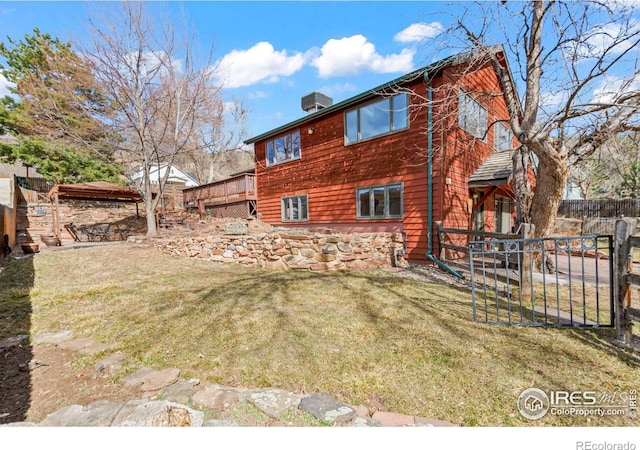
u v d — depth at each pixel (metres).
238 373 2.48
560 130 5.32
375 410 2.05
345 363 2.62
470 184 8.43
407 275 6.24
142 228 14.88
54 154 14.99
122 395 2.22
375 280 5.61
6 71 14.57
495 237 6.13
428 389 2.26
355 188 9.57
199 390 2.24
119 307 4.12
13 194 11.84
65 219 14.05
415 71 7.63
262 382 2.36
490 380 2.36
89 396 2.23
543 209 5.68
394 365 2.58
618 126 5.14
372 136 9.04
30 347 3.02
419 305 4.19
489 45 6.04
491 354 2.77
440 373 2.46
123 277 5.87
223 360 2.69
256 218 13.86
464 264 6.42
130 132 12.11
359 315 3.76
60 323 3.62
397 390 2.25
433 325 3.46
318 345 2.95
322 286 5.11
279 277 5.75
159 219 15.59
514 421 1.94
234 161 31.28
